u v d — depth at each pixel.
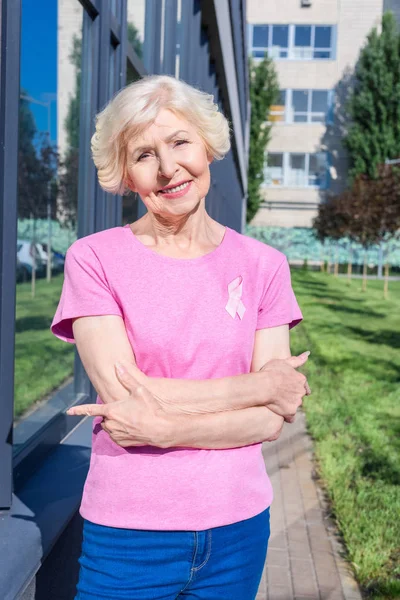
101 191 4.04
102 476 1.62
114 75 4.27
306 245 38.47
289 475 5.61
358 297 23.25
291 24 38.56
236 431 1.59
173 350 1.60
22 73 3.47
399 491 5.02
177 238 1.69
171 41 6.25
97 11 3.71
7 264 2.24
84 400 3.97
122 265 1.63
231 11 10.77
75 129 3.92
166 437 1.54
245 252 1.73
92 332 1.61
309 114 38.75
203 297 1.63
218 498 1.60
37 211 3.78
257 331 1.74
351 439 6.46
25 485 2.68
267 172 38.94
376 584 3.76
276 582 3.83
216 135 1.68
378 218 23.12
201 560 1.61
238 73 15.40
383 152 36.88
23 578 1.97
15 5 2.18
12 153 2.23
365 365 10.75
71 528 2.73
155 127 1.61
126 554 1.59
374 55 36.97
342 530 4.45
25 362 3.45
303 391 1.65
